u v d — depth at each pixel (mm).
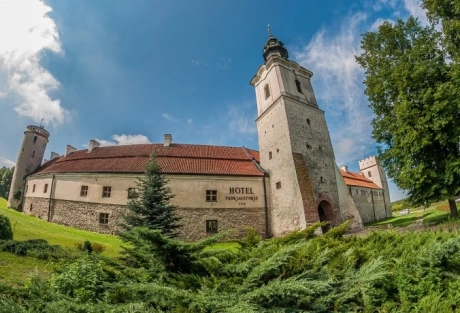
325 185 24125
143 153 27672
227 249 6004
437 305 4094
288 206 22531
